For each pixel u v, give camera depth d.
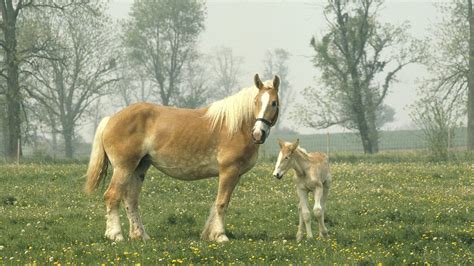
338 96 58.59
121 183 15.01
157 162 15.16
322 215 15.01
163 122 15.05
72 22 67.62
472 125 58.56
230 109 14.75
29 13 58.78
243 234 15.59
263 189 24.03
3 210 19.59
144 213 19.23
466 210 18.55
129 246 13.41
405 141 83.75
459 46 57.66
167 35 83.12
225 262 12.13
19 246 14.08
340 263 11.91
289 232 16.14
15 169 29.58
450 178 27.17
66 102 75.88
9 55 51.34
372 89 61.84
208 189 23.55
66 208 20.25
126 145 15.02
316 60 58.78
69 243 14.30
